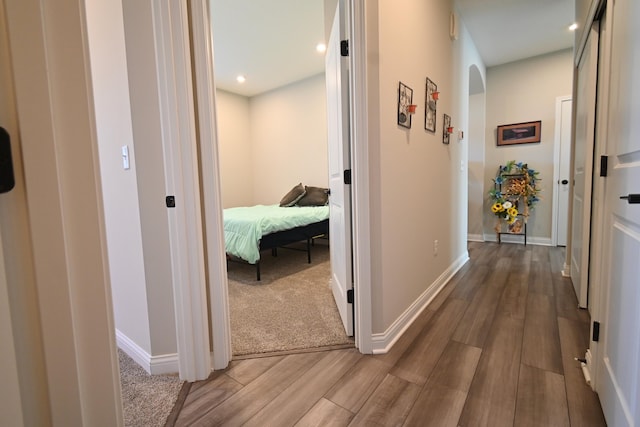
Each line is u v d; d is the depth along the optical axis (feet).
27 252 1.16
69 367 1.28
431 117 7.56
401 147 6.08
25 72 1.12
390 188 5.68
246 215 10.60
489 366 4.86
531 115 13.64
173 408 4.11
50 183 1.20
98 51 4.90
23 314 1.16
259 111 17.06
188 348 4.63
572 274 8.64
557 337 5.70
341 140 5.56
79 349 1.33
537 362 4.93
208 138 4.59
